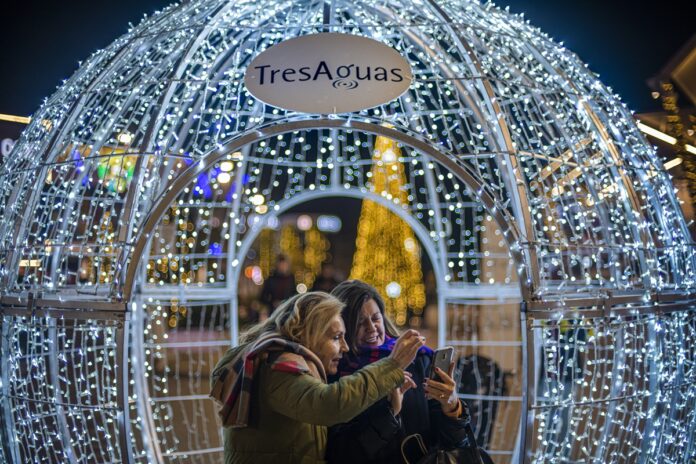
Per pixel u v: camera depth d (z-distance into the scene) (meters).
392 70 2.95
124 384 2.77
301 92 2.91
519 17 3.88
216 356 8.07
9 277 3.19
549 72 3.57
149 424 4.84
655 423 3.23
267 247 13.22
